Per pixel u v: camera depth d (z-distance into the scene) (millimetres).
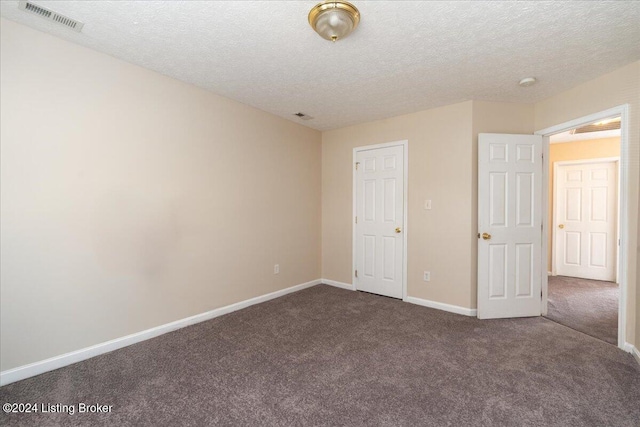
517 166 3164
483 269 3115
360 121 4043
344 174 4340
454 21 1864
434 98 3168
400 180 3771
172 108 2750
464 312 3234
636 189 2320
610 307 3465
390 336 2676
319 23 1762
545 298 3227
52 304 2102
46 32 2037
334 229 4461
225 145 3213
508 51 2221
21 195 1970
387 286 3895
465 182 3238
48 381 1965
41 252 2051
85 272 2250
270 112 3695
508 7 1734
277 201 3859
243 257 3430
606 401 1764
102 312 2342
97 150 2295
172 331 2766
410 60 2373
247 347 2459
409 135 3684
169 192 2744
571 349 2420
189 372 2080
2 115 1895
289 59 2381
